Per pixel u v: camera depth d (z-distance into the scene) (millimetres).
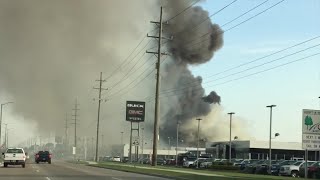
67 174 36500
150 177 34875
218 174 40062
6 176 32625
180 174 37438
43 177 31891
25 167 51406
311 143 35188
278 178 34781
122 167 53250
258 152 108688
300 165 48625
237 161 75688
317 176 44938
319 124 35406
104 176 34562
